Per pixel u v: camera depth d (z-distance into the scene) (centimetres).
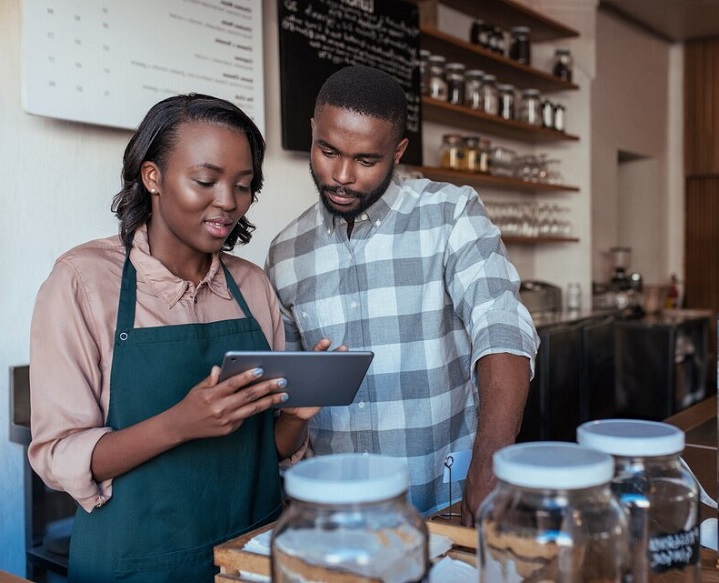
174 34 249
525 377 135
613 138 601
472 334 147
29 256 223
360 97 143
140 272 124
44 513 215
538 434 397
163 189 121
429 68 390
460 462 133
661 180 688
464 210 161
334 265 169
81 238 236
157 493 117
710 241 691
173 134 118
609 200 596
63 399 113
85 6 222
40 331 115
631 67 629
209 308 131
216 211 119
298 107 304
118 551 116
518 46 461
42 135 225
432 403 165
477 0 427
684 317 546
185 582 119
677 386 512
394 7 350
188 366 122
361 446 167
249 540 97
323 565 63
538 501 67
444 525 101
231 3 269
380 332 165
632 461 81
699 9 597
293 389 111
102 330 118
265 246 302
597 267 579
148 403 118
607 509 69
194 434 106
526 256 539
